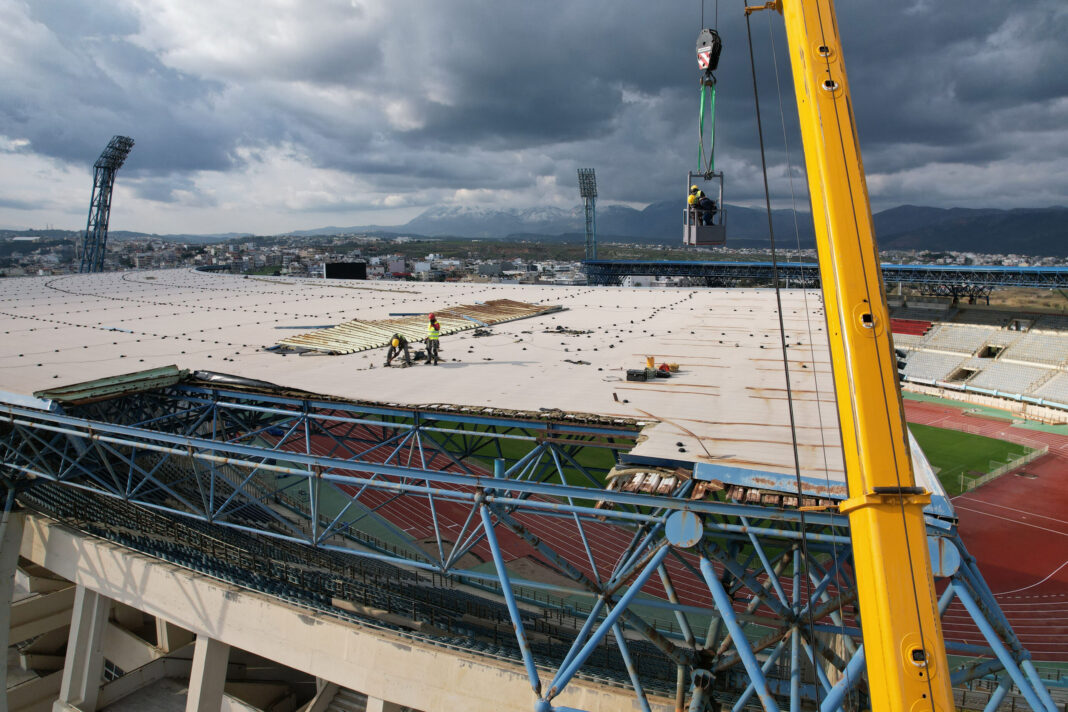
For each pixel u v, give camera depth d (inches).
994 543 1507.1
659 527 422.9
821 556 745.0
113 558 839.7
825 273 338.3
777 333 1111.6
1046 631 1163.9
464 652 714.8
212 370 816.3
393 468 492.4
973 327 3348.9
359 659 722.8
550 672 697.6
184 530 938.1
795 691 400.5
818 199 342.0
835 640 761.6
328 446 1743.4
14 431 721.6
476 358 908.6
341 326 1191.6
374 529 1435.8
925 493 301.9
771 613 944.3
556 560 455.5
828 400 653.9
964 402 2837.1
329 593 879.7
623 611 435.5
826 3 352.2
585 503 1545.3
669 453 494.6
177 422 799.1
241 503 1127.6
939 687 289.3
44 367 839.7
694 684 466.0
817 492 416.8
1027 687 351.9
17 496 905.5
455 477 465.7
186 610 799.1
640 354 930.7
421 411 631.2
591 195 6348.4
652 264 4466.0
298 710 912.3
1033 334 3100.4
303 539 555.2
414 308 1561.3
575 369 825.5
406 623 839.7
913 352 3334.2
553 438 593.9
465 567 1302.9
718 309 1482.5
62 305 1642.5
